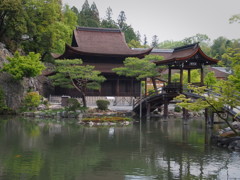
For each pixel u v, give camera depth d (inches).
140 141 922.7
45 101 1787.6
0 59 1742.1
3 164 629.9
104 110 1678.2
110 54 2078.0
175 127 1274.6
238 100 866.8
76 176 561.3
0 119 1416.1
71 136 986.7
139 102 1683.1
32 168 605.3
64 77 1622.8
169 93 1412.4
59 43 2453.2
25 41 2299.5
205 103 867.4
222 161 683.4
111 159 690.8
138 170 605.9
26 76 1679.4
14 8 1827.0
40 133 1032.8
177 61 1307.8
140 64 1672.0
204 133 1103.0
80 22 3688.5
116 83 2111.2
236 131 898.1
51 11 2201.0
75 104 1616.6
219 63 1027.9
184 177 564.4
